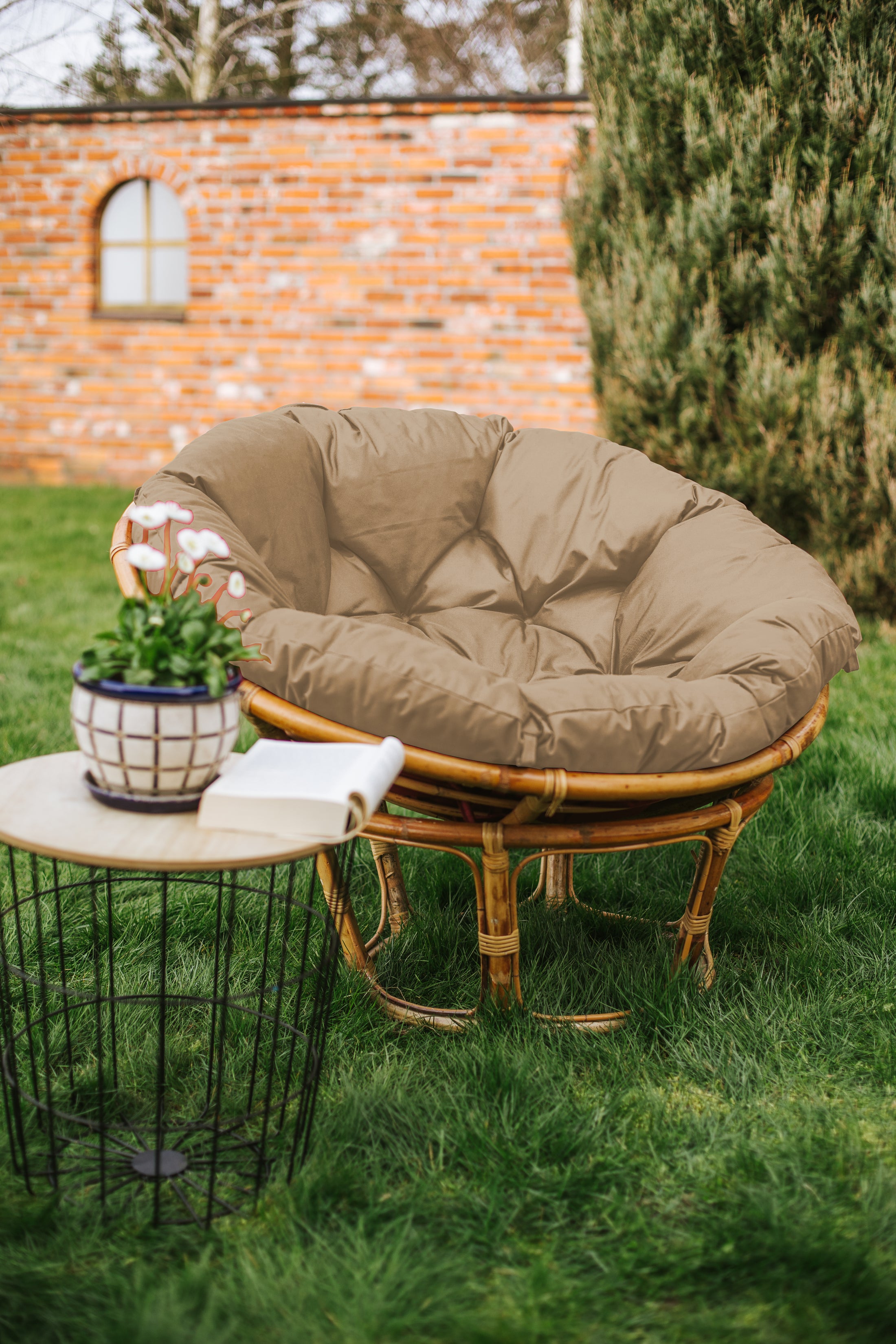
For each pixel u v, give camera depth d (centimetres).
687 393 386
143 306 712
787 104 352
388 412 233
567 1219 131
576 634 217
